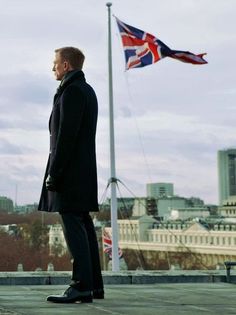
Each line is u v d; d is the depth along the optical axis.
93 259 9.37
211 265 197.25
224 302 9.34
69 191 8.93
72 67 9.16
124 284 13.31
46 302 8.93
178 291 11.24
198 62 28.58
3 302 8.96
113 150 28.08
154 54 28.75
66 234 9.01
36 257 168.62
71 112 8.84
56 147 8.88
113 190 27.53
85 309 8.12
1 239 177.50
